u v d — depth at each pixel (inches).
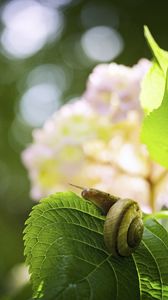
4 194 81.7
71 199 10.3
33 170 17.7
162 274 10.1
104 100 17.4
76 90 94.9
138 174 16.3
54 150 17.2
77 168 17.2
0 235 71.8
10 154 89.2
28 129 94.5
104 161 17.1
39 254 9.9
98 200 10.3
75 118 17.4
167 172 16.0
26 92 97.4
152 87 10.7
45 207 10.2
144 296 9.9
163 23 81.7
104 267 9.9
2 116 94.0
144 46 83.2
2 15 101.0
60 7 94.8
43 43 97.3
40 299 9.5
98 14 89.7
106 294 9.7
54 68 97.5
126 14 85.2
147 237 10.3
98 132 17.2
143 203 16.1
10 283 18.8
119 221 10.0
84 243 10.1
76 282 9.6
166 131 10.3
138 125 17.1
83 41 93.8
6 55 97.7
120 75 17.3
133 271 10.1
